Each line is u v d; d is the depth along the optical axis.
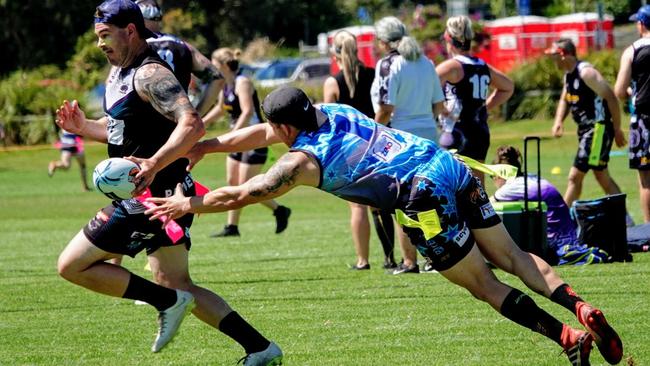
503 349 18.22
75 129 18.06
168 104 16.02
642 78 30.47
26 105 90.06
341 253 32.09
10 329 21.45
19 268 30.89
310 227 40.00
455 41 27.98
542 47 103.12
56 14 148.88
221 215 46.78
